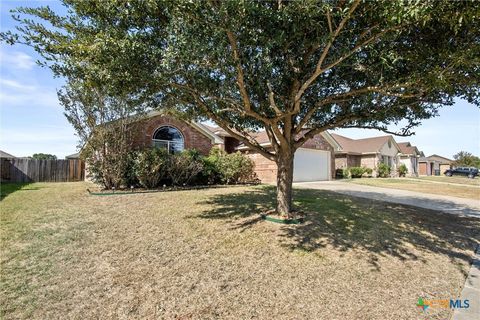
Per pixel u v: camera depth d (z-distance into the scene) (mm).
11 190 10664
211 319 2705
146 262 3891
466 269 4152
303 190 11266
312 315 2822
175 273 3594
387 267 4047
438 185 16547
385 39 3814
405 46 4129
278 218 5711
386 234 5441
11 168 16094
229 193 9570
